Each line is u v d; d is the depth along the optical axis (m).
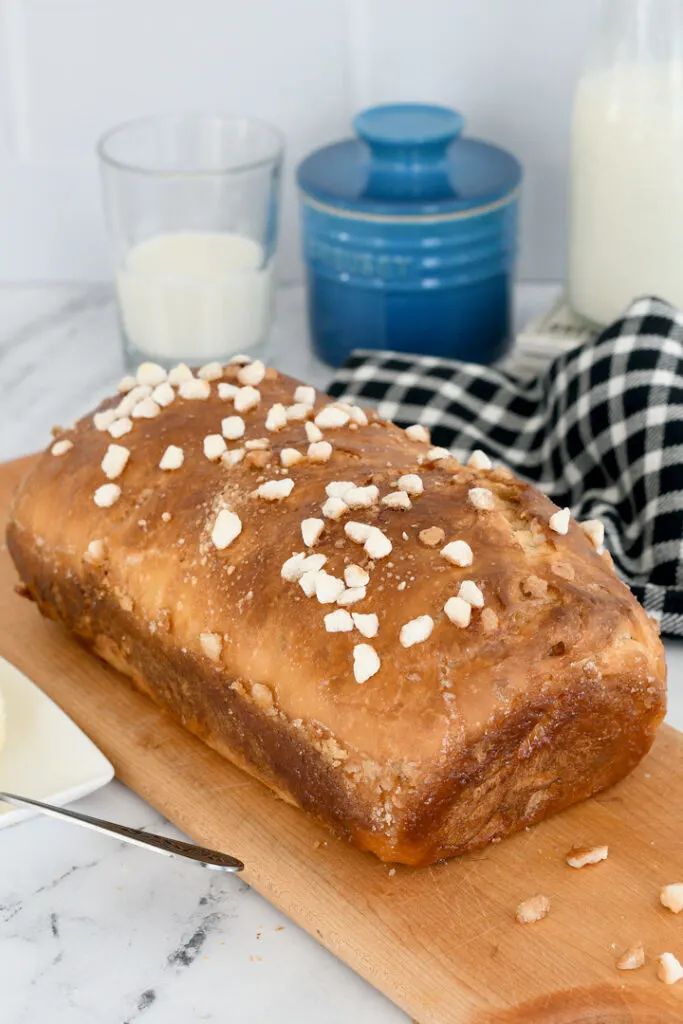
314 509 0.64
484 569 0.61
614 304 0.85
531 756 0.61
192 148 0.93
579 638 0.60
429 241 0.84
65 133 0.95
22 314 0.97
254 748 0.63
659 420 0.75
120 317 0.90
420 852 0.60
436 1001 0.58
